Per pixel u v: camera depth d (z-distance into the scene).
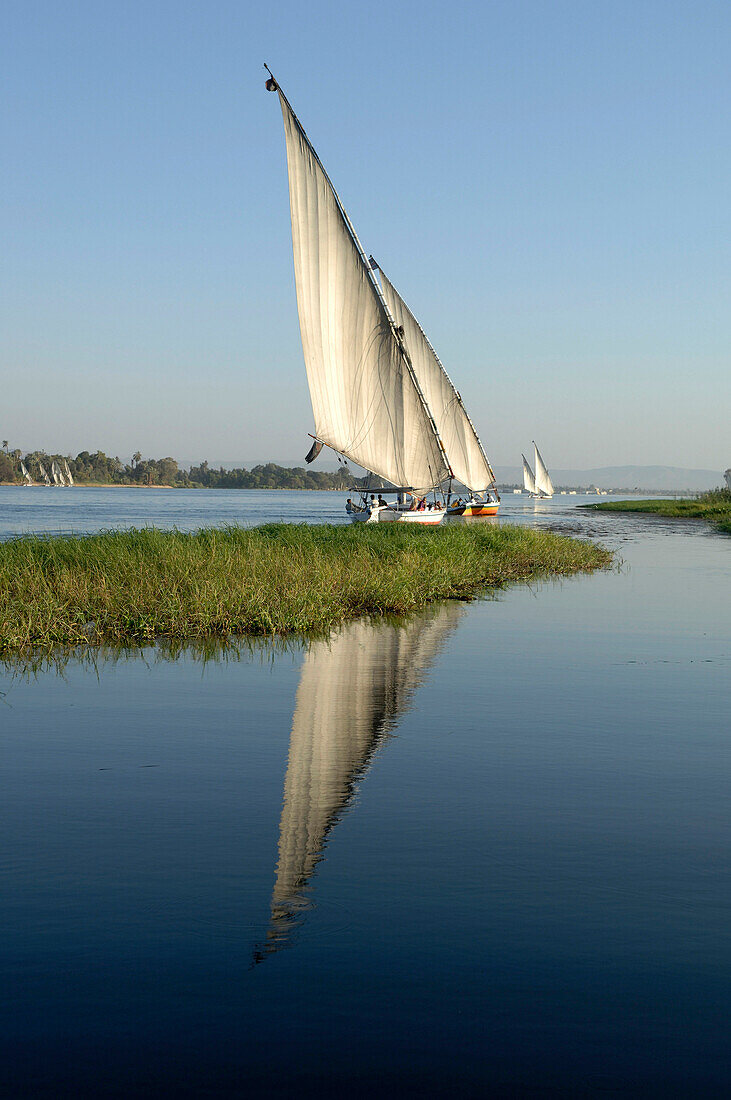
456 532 32.00
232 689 10.49
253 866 5.31
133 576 16.98
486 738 8.34
